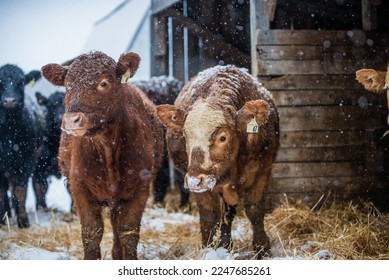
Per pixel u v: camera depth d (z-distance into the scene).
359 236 5.14
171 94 8.10
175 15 8.96
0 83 7.35
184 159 5.11
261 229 4.94
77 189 4.43
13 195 7.17
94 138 4.33
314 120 6.85
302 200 6.80
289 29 7.41
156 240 5.91
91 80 4.17
